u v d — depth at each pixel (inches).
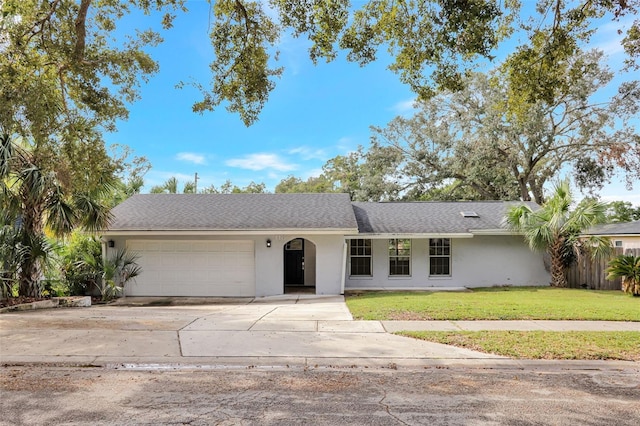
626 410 174.6
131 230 563.5
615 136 996.6
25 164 446.0
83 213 495.8
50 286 525.7
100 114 409.7
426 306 407.2
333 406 177.6
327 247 581.0
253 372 225.5
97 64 383.9
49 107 364.5
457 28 282.8
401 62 324.8
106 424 158.9
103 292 548.4
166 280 589.0
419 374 222.8
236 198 705.0
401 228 639.8
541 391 197.0
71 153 407.5
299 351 259.6
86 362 237.9
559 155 1107.3
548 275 655.1
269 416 166.7
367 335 298.2
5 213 443.2
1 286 440.1
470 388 200.8
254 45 359.9
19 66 341.1
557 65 326.0
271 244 581.6
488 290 597.0
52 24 360.2
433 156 1168.8
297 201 688.4
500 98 997.2
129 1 345.7
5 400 183.8
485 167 1126.4
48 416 166.4
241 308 447.2
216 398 186.5
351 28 323.0
